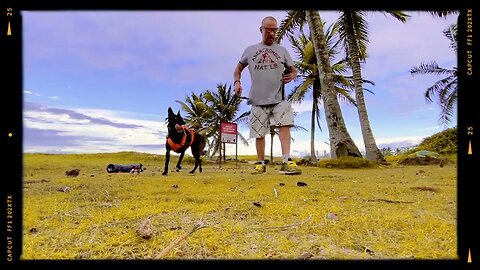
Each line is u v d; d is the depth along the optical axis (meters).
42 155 8.99
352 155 8.56
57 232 1.46
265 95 4.18
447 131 9.56
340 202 2.16
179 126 5.38
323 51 8.87
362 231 1.48
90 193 2.58
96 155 11.84
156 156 14.11
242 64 4.31
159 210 1.90
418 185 3.16
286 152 4.41
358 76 11.14
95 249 1.27
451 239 1.34
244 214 1.80
